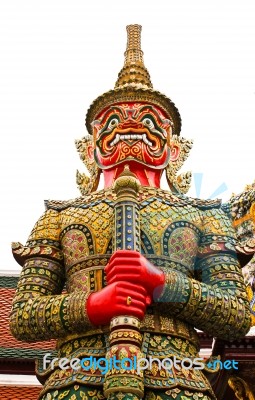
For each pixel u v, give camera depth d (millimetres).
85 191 9242
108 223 7734
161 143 8797
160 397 6598
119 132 8656
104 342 6961
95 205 8023
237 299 7508
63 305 7105
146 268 6898
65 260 7879
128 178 7371
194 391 6766
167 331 7066
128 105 9102
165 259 7512
